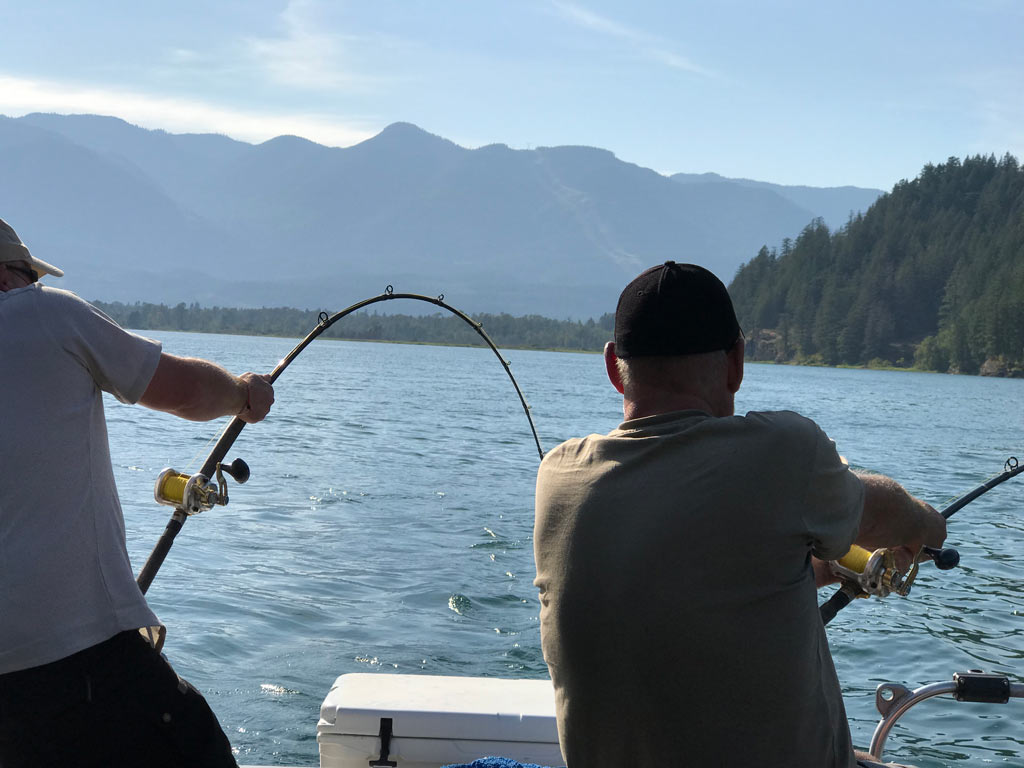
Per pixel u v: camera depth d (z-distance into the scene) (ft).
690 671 4.96
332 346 529.04
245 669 18.07
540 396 138.10
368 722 7.45
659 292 5.50
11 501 5.49
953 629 23.06
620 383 5.87
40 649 5.53
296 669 18.17
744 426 5.17
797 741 5.02
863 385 288.10
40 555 5.51
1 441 5.46
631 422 5.52
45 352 5.63
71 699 5.67
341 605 22.54
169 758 6.05
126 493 37.04
